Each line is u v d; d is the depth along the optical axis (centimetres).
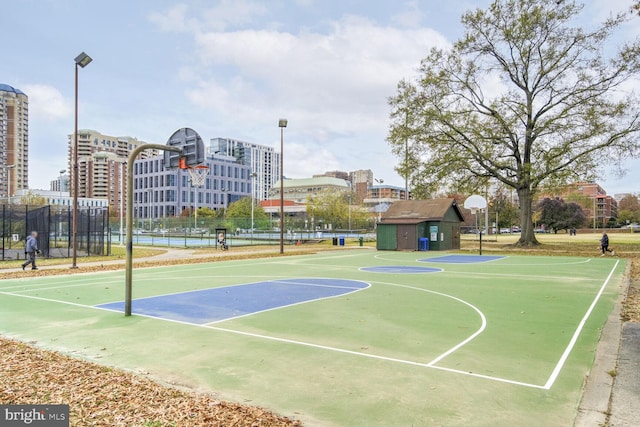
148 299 1254
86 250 3189
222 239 3866
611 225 14350
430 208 3875
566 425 450
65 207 3403
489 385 562
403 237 3750
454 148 3800
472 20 3750
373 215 10300
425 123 3794
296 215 12231
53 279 1777
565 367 635
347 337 811
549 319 973
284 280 1708
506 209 10075
